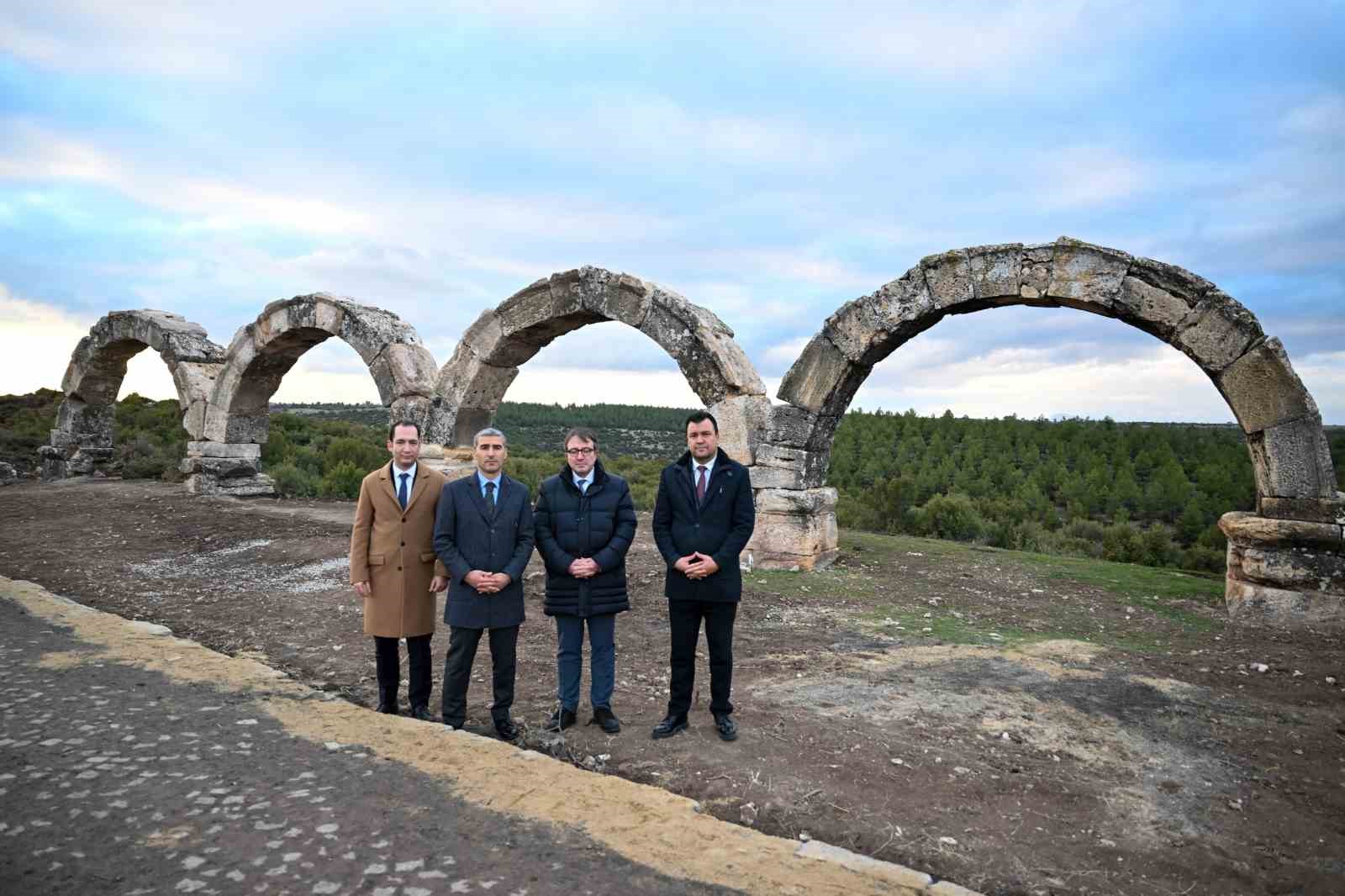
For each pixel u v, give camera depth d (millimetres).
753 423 11172
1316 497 8445
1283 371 8594
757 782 4406
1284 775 4719
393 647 5527
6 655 6219
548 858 3430
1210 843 3924
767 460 11109
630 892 3184
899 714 5527
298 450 24547
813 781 4438
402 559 5457
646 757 4746
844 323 10734
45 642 6594
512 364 13984
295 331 15883
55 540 12781
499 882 3230
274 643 7332
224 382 17344
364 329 14617
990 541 16219
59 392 32969
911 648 7242
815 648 7219
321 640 7398
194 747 4551
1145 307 9188
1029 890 3484
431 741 4742
